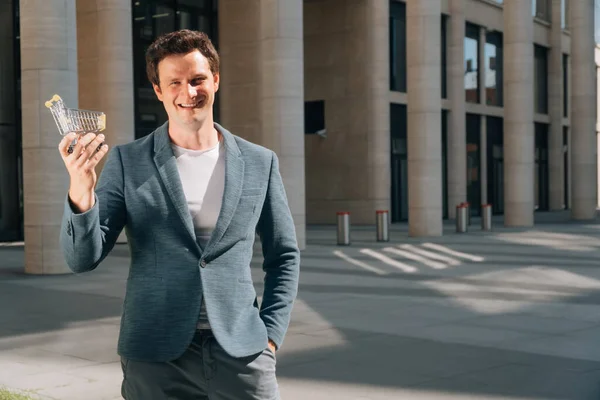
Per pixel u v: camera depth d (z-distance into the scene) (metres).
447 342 8.47
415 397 6.22
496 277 14.41
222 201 2.81
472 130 38.75
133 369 2.77
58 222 15.27
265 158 2.96
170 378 2.77
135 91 25.39
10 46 23.62
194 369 2.78
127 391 2.83
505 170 29.28
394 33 32.91
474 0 37.75
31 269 15.34
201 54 2.75
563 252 19.20
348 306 11.05
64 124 2.48
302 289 12.88
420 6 23.70
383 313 10.44
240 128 24.84
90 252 2.59
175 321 2.72
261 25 19.38
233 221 2.81
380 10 31.25
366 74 31.45
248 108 24.69
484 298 11.86
